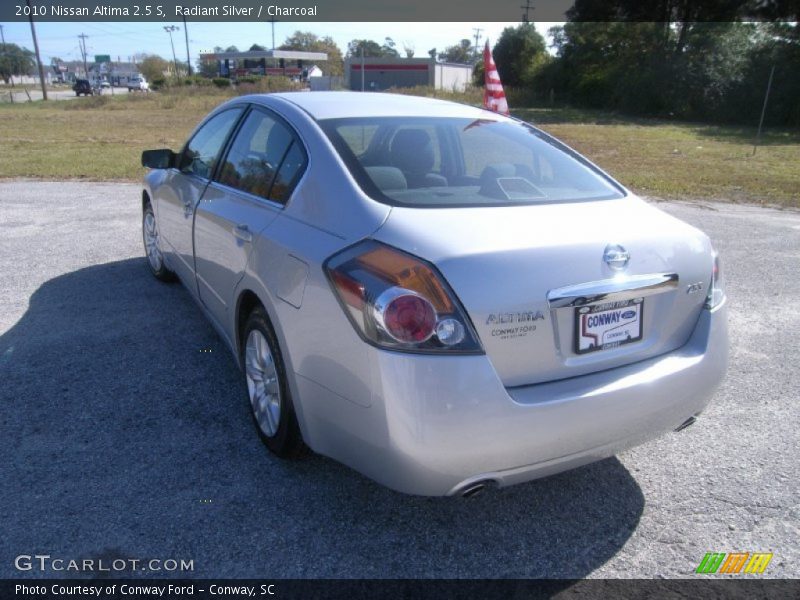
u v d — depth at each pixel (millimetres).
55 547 2525
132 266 6070
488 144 3408
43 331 4520
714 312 2816
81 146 16969
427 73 57375
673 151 19141
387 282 2271
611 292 2461
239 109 4004
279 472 3037
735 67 35438
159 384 3820
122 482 2922
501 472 2352
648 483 3068
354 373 2363
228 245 3400
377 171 2852
